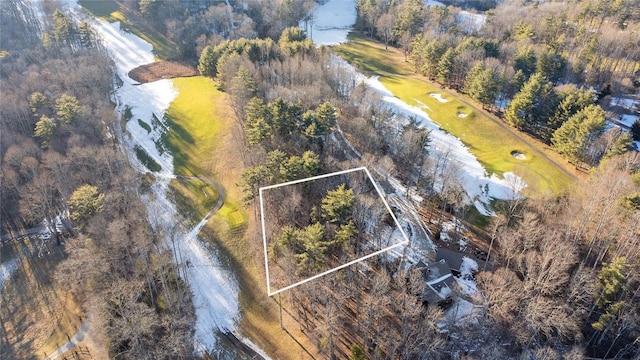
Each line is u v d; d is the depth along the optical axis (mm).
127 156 89375
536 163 85375
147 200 79062
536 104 93875
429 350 50281
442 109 104938
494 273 61031
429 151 88312
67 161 75375
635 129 93188
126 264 63000
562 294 58031
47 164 74875
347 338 55688
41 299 64688
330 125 78812
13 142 82938
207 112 102188
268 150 77375
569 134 83812
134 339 51469
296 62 100562
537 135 95062
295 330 57906
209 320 60656
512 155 88812
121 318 55594
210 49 115250
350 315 58406
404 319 52250
